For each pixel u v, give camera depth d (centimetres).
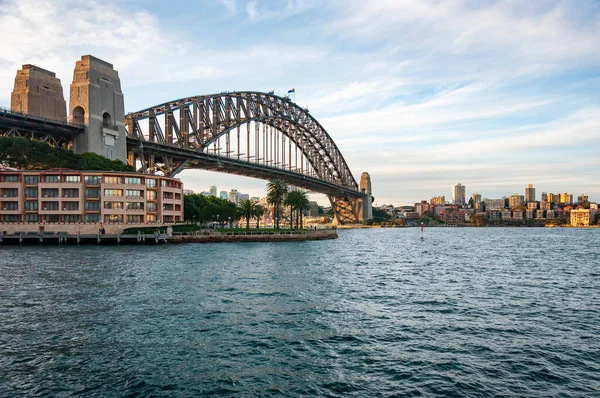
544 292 4353
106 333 2683
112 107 11175
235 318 3077
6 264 5819
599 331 2881
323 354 2388
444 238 18250
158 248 8625
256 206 13775
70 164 10025
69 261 6191
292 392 1923
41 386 1941
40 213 9806
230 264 6094
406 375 2116
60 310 3238
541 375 2123
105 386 1950
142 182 10481
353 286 4553
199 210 15050
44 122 9731
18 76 10488
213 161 14400
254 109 17588
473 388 1975
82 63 10681
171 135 13188
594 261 7800
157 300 3606
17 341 2523
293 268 5869
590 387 1994
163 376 2062
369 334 2758
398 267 6488
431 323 3039
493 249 11075
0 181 9806
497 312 3416
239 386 1972
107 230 9812
